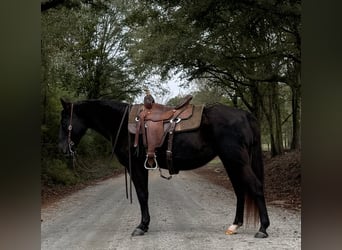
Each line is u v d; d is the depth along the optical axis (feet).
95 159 80.07
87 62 86.07
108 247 17.58
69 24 51.60
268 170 61.62
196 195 40.34
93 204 34.91
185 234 19.92
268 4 35.17
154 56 58.23
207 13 40.60
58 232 21.65
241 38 47.03
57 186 48.88
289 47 46.32
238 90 85.25
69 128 20.94
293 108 72.84
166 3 44.98
